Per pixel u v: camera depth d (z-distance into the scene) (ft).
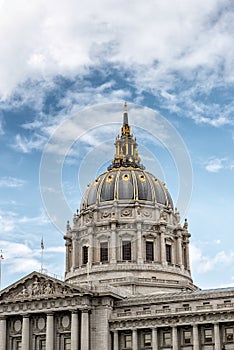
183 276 504.43
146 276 482.28
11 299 416.46
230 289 397.39
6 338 415.03
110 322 396.37
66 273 522.06
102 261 500.74
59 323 406.62
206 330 375.25
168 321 382.63
